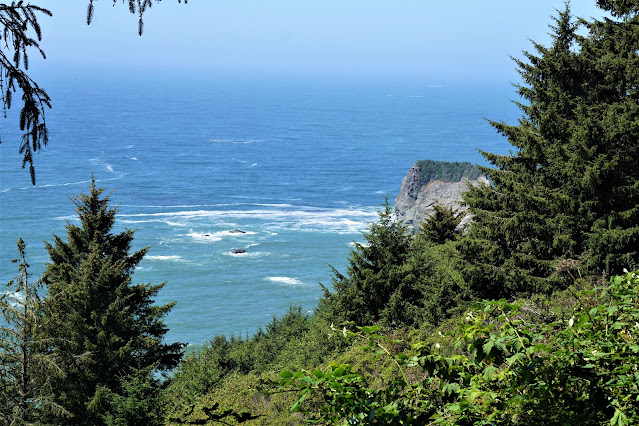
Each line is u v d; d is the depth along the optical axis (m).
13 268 113.44
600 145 23.06
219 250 129.50
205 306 99.12
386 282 27.53
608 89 25.98
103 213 33.94
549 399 4.58
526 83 27.41
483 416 4.62
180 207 172.25
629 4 24.22
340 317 27.97
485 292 25.83
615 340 4.89
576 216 23.67
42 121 5.11
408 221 131.38
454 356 4.91
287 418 15.24
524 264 25.75
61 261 33.56
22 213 158.62
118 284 31.86
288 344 33.59
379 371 12.74
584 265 22.34
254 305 100.38
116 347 29.66
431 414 4.67
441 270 27.73
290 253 129.12
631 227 22.25
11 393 21.22
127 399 21.25
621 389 4.47
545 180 26.92
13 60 4.95
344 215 168.88
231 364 37.22
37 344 22.55
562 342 4.89
